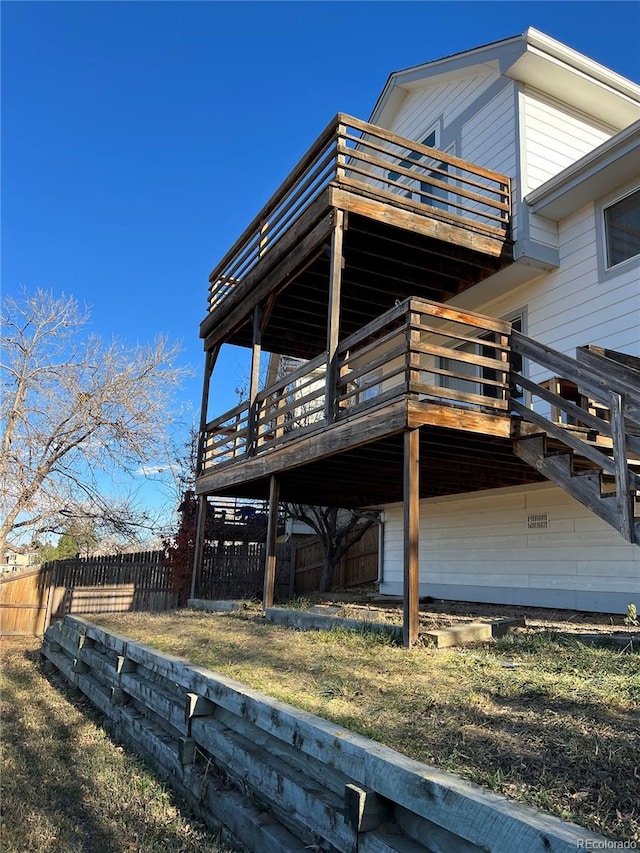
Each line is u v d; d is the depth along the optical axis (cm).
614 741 257
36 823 383
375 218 741
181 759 417
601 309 787
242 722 388
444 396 569
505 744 262
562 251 855
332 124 754
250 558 1446
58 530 1578
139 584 1383
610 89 912
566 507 838
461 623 609
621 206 783
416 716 309
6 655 1094
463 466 769
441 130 1085
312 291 941
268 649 522
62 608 1329
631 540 462
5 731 597
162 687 531
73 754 517
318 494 1109
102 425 1590
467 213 982
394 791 236
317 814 273
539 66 883
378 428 587
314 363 751
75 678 777
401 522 1223
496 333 611
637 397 461
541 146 897
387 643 517
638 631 546
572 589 814
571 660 418
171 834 356
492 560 963
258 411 921
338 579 1611
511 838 187
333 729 290
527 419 584
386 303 984
